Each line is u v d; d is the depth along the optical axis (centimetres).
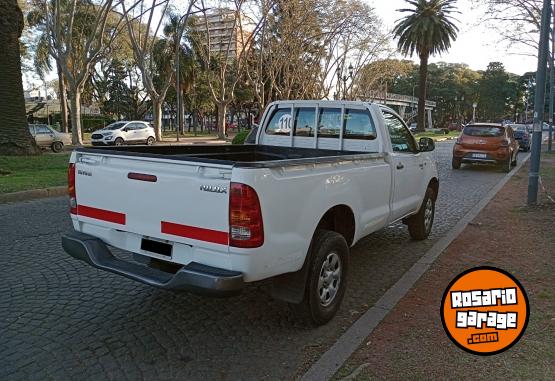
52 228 722
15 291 468
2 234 682
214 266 329
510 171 1655
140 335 382
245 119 7556
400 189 555
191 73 4588
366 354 346
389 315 415
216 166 321
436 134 5141
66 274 519
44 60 3716
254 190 313
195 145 550
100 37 2506
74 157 418
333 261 407
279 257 338
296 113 596
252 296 468
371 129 540
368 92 5581
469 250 619
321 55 3600
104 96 5919
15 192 969
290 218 346
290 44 3212
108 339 374
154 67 4484
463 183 1319
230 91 3603
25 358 342
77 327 394
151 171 356
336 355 345
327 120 574
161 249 361
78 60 2934
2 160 1477
